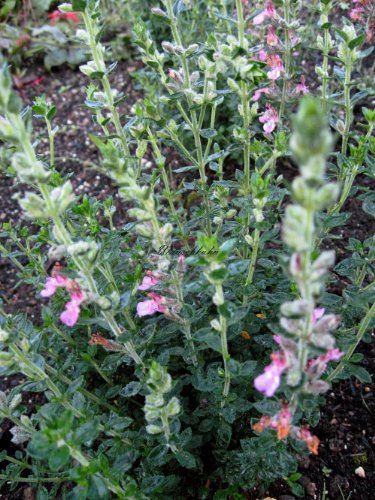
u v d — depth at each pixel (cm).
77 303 16
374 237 19
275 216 24
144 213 16
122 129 23
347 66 22
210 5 34
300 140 9
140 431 20
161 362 19
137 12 42
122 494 16
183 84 23
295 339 14
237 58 20
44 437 13
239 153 36
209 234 26
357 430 23
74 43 49
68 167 40
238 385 20
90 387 25
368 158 20
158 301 18
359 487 21
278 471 18
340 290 28
